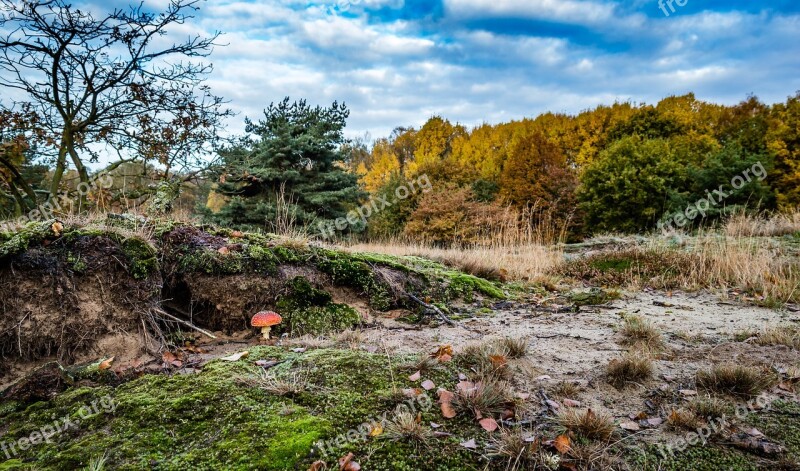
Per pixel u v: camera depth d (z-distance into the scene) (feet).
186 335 11.04
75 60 21.80
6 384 8.23
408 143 144.66
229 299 11.73
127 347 9.55
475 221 52.29
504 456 5.79
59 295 9.14
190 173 26.99
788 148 58.95
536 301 16.57
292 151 46.37
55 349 8.97
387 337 11.18
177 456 5.80
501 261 23.54
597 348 10.14
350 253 15.72
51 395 7.59
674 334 11.36
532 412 7.02
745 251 20.98
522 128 114.42
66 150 23.36
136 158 25.49
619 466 5.68
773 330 10.75
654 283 19.48
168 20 21.95
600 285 20.62
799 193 54.95
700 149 74.18
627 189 61.57
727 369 7.66
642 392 7.72
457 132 134.92
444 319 13.16
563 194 69.31
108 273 9.91
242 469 5.46
